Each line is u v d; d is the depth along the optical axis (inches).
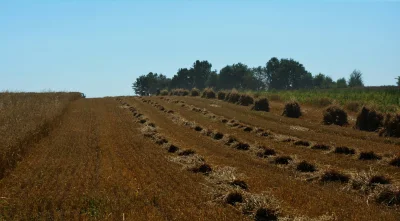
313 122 1290.6
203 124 1296.8
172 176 651.5
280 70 5393.7
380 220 439.8
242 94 1939.0
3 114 1207.6
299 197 527.5
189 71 6122.1
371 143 900.0
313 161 736.3
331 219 441.7
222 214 466.9
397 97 1729.8
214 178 627.5
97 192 570.6
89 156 835.4
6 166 721.6
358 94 2023.9
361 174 593.6
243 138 1020.5
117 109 1849.2
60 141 1020.5
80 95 2751.0
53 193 575.2
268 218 460.4
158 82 6456.7
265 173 663.8
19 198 557.9
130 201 525.7
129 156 823.7
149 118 1476.4
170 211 482.6
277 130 1112.8
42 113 1293.1
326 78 5531.5
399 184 553.0
